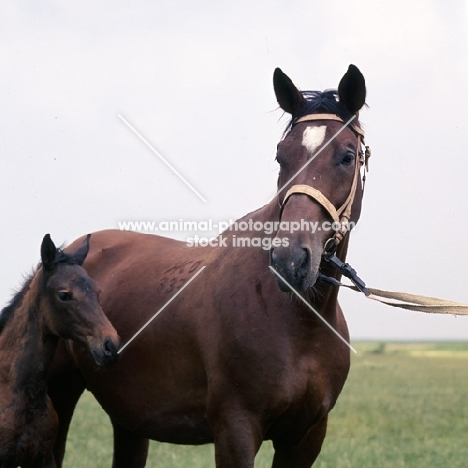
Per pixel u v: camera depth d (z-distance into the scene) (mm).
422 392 24594
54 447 8086
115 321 7516
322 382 6484
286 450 6824
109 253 8172
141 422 7316
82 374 7824
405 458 11859
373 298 6520
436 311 6570
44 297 7328
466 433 15086
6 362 7398
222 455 6414
